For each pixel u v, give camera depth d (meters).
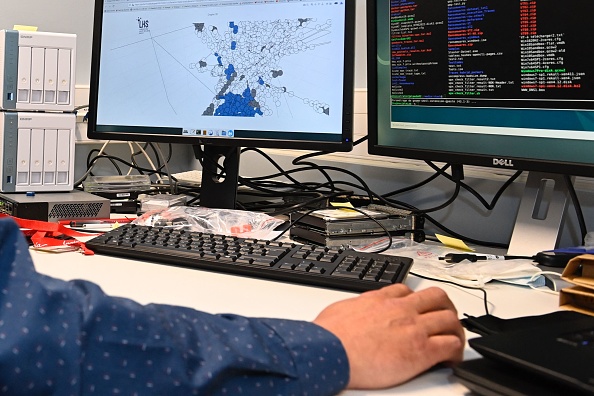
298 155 1.68
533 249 1.07
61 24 1.87
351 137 1.28
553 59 1.01
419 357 0.59
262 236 1.23
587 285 0.78
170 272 0.97
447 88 1.16
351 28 1.27
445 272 0.97
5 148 1.40
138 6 1.47
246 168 1.81
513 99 1.07
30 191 1.43
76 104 1.85
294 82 1.33
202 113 1.41
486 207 1.29
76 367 0.44
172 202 1.44
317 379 0.53
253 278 0.94
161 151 1.84
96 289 0.48
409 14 1.20
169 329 0.49
